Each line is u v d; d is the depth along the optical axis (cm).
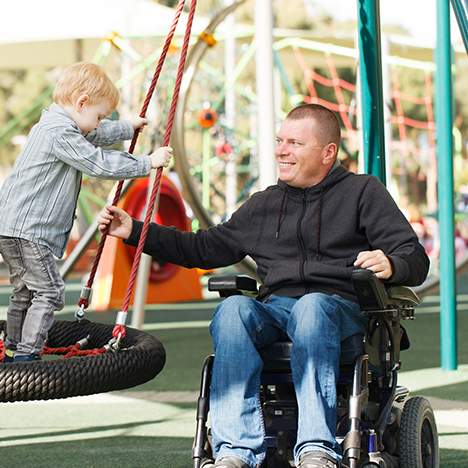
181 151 1091
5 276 2395
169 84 1562
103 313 1334
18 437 615
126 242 495
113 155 492
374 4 573
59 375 414
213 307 1428
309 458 400
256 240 474
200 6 3425
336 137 468
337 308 429
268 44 937
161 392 757
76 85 498
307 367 418
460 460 537
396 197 2366
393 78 3547
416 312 1362
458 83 3825
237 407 418
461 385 763
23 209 491
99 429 634
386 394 455
